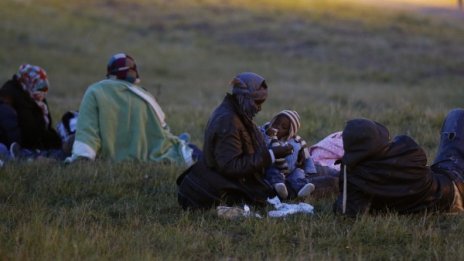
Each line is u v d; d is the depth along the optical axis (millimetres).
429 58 94812
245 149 19812
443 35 111812
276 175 20688
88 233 17938
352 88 71375
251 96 19656
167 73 85875
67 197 22438
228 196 20188
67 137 29047
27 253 16156
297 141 22094
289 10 126312
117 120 27500
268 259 16188
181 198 20609
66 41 98750
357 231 17938
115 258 16266
